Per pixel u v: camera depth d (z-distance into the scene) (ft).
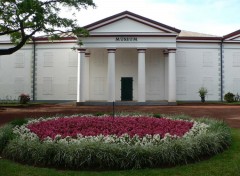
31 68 126.11
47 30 79.77
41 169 26.84
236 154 31.60
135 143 29.76
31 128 38.37
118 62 121.39
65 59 124.06
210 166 27.66
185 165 28.12
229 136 36.58
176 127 39.17
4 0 71.51
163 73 120.78
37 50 125.80
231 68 122.52
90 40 106.22
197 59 122.01
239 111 80.38
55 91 124.47
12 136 33.35
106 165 27.43
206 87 122.01
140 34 105.81
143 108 89.61
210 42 122.21
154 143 30.17
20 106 99.81
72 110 83.97
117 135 33.91
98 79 120.88
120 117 49.26
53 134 34.19
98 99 120.88
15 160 30.09
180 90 121.70
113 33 105.70
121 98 120.67
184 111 80.43
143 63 106.11
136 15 106.32
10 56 127.34
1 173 25.59
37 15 72.33
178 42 121.49
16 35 84.64
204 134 32.73
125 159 27.35
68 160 27.27
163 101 108.58
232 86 122.31
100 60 121.08
